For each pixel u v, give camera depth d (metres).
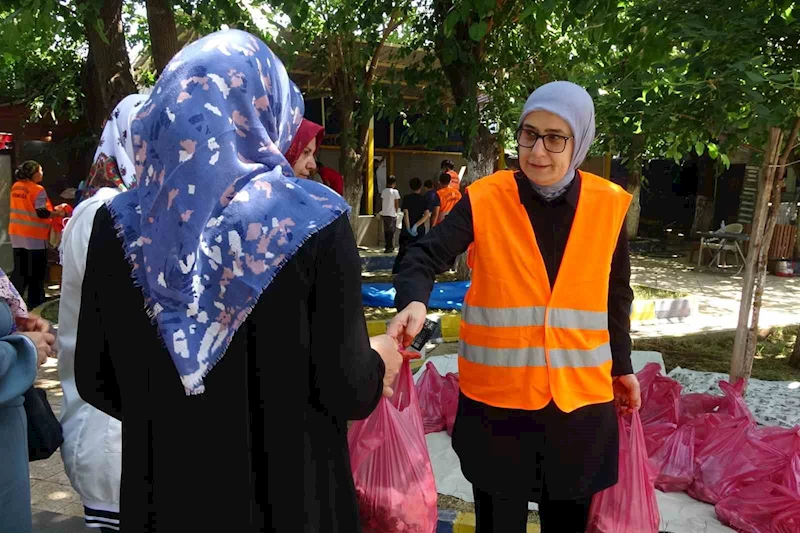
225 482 1.30
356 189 10.88
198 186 1.25
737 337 4.50
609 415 2.27
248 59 1.35
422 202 11.11
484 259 2.23
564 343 2.17
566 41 8.52
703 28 3.87
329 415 1.44
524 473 2.21
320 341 1.35
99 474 2.12
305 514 1.34
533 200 2.20
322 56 9.94
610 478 2.26
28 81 12.28
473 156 9.09
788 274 12.91
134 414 1.38
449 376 4.70
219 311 1.28
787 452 3.44
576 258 2.16
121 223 1.39
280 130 1.44
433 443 4.26
